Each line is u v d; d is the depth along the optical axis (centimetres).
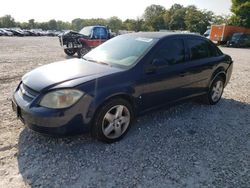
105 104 361
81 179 304
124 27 9012
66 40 1353
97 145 376
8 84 697
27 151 355
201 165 342
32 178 302
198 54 515
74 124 339
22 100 358
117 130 385
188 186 301
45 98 334
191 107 559
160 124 459
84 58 470
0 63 1064
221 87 593
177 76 457
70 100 332
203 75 522
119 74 378
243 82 843
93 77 359
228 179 316
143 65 405
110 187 293
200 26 5728
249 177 321
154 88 421
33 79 369
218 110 551
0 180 296
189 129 446
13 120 450
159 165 337
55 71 386
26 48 1895
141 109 417
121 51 446
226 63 587
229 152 378
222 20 5522
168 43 453
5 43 2438
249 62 1416
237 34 2905
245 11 3897
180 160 350
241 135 435
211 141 407
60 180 300
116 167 329
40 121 330
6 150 356
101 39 1343
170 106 473
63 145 372
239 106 586
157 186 299
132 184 300
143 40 455
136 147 377
